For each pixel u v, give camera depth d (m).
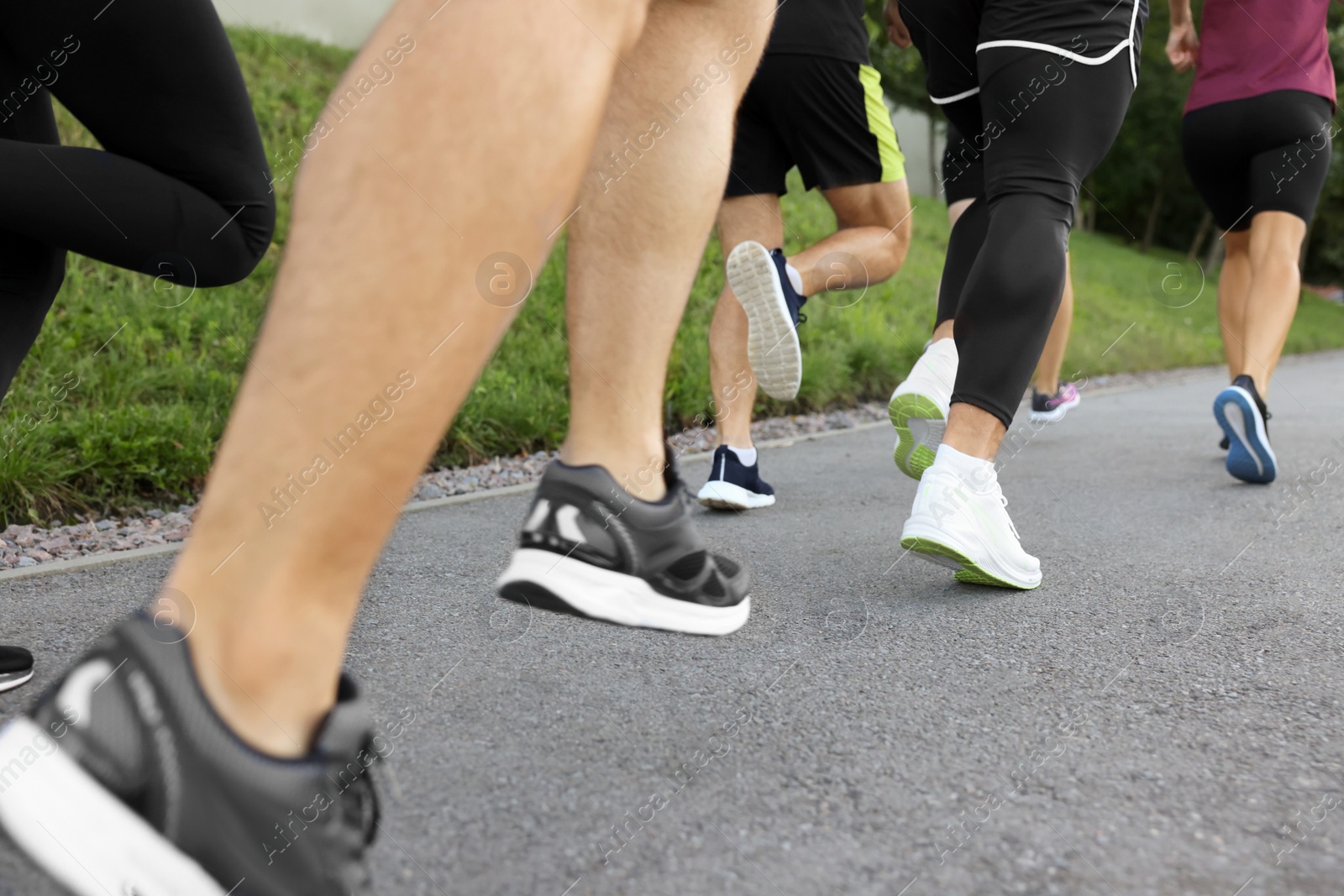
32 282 1.41
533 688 1.35
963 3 2.13
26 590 1.96
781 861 0.89
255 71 6.61
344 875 0.62
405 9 0.58
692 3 0.90
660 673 1.41
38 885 0.81
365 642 1.56
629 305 0.91
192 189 1.46
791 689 1.34
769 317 2.60
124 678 0.55
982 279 1.83
